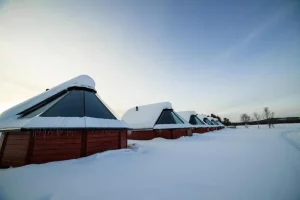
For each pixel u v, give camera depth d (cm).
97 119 832
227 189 353
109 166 561
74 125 705
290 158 638
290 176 428
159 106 2005
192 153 788
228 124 8006
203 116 3912
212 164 566
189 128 2009
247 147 948
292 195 321
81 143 725
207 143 1198
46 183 407
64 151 675
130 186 380
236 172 470
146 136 1789
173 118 1938
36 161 620
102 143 812
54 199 323
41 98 895
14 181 424
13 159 649
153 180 417
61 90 911
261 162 582
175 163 592
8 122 781
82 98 895
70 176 459
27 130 622
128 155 743
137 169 521
